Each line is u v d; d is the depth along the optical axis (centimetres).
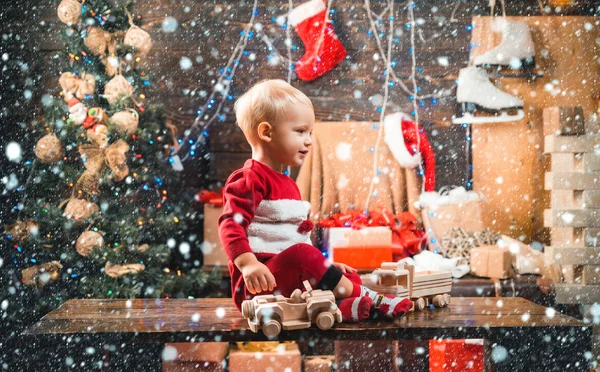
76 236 318
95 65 313
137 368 132
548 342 134
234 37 353
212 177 339
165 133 324
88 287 277
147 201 338
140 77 321
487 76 339
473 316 147
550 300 273
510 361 134
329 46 338
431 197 312
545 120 301
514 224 342
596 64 348
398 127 316
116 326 134
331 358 270
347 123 328
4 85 344
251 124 152
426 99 352
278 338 130
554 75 348
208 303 171
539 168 343
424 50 354
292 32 353
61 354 128
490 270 275
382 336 131
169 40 351
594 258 286
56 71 347
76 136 290
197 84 352
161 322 139
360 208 321
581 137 288
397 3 353
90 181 292
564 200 294
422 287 157
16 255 322
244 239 139
